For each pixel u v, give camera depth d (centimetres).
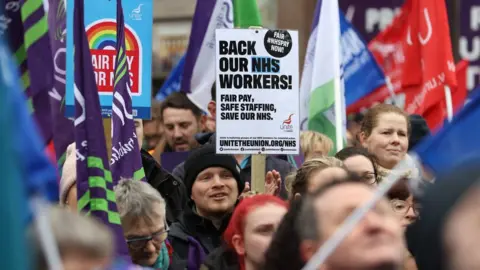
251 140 1236
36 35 1091
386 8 2227
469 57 2262
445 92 1614
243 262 892
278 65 1248
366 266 551
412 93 1667
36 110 1093
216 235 1185
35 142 516
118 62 1131
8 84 455
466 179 490
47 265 540
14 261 447
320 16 1517
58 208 577
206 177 1182
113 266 616
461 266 479
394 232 558
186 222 1186
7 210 447
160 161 1642
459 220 482
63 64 1158
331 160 973
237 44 1241
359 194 576
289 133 1246
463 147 603
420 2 1645
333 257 556
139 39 1275
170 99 1677
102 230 574
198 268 1150
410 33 1673
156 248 963
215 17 1639
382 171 1123
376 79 1647
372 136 1284
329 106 1495
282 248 666
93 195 961
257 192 1132
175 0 3041
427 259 497
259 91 1242
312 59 1541
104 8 1240
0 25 956
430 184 525
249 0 1480
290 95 1249
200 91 1666
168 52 3045
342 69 1507
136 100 1277
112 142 1123
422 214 504
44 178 517
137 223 951
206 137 1512
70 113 1120
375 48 1716
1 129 448
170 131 1669
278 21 2528
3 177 447
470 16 2266
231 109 1236
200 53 1653
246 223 861
